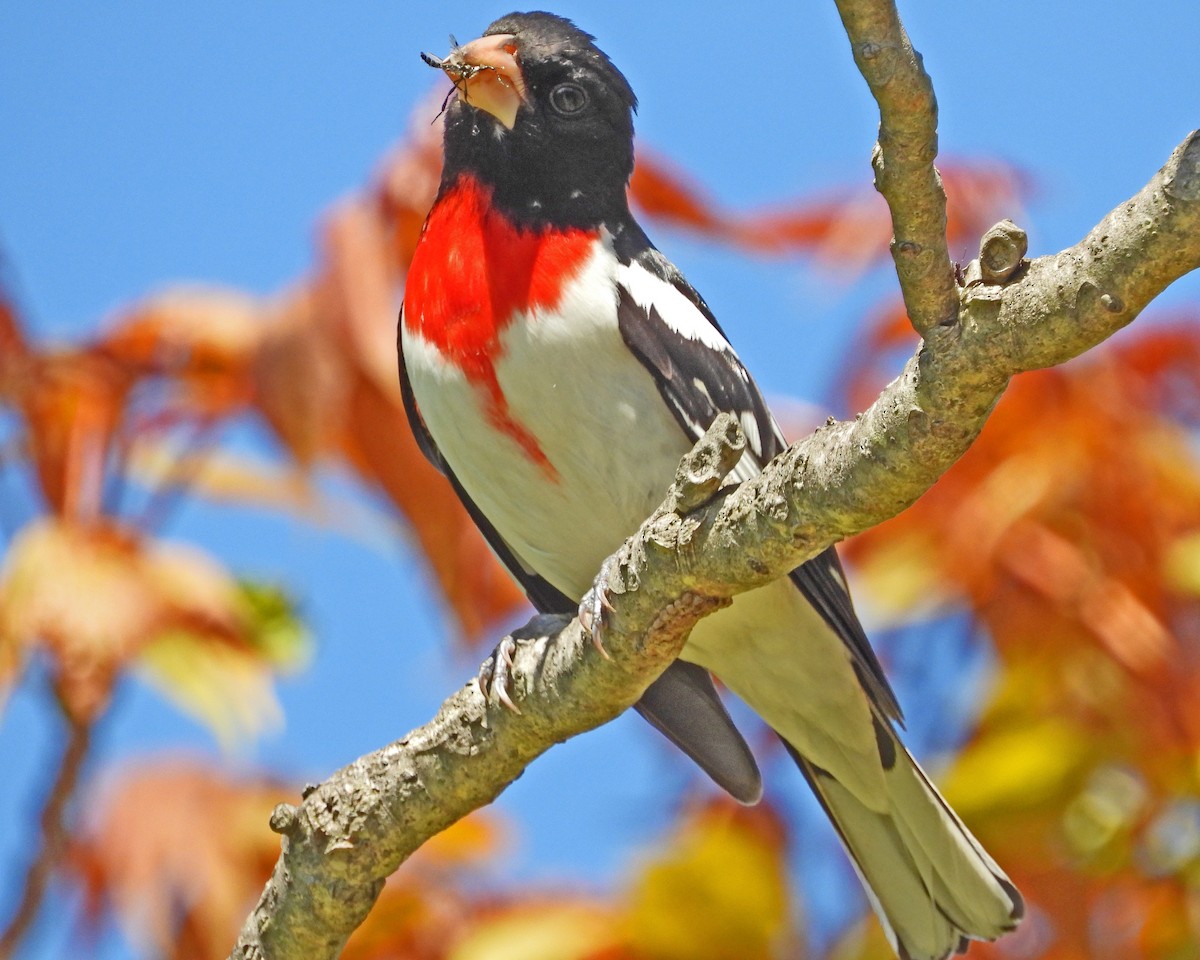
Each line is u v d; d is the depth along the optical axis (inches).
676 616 242.4
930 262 196.7
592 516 319.0
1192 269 187.5
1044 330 192.9
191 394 305.9
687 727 320.5
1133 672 315.9
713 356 315.0
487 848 335.9
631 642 246.8
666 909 310.7
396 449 309.7
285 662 309.7
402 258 324.5
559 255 309.1
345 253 308.5
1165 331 325.7
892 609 321.4
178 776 300.7
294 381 299.4
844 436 215.0
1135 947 323.3
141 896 289.1
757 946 310.3
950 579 319.6
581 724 258.1
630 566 241.4
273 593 313.9
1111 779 318.7
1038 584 317.7
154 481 304.0
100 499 299.3
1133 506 318.7
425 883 327.9
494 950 307.7
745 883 313.4
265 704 294.5
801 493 219.3
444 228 312.7
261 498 314.0
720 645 318.0
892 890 311.6
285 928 261.6
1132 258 186.5
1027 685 321.4
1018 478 320.5
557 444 309.3
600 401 306.0
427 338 310.3
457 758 257.4
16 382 300.8
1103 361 325.7
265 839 297.3
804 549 225.3
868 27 185.8
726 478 235.8
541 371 304.2
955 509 323.0
